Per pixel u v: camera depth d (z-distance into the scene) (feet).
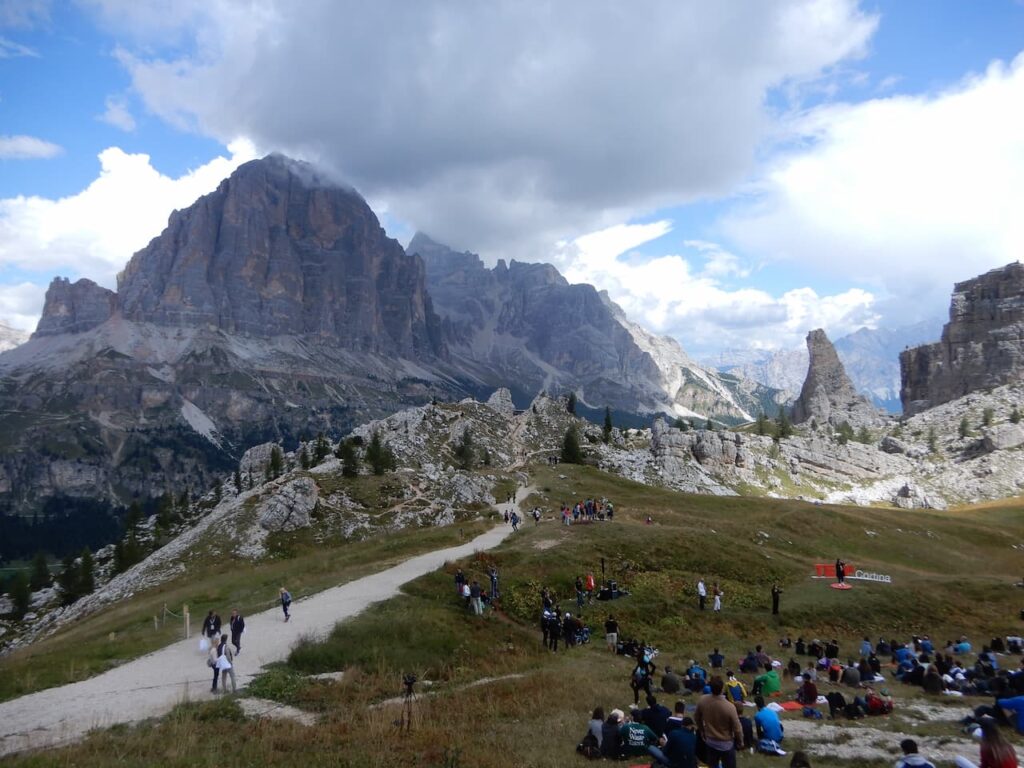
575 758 70.49
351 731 77.10
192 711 82.94
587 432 623.77
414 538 236.63
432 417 575.38
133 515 571.28
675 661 133.59
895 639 169.17
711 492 522.06
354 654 113.39
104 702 88.84
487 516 297.74
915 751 64.18
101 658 115.55
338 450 489.67
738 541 234.58
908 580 219.82
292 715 85.15
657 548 209.05
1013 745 77.77
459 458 490.08
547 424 623.36
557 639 136.87
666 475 532.32
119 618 183.32
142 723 79.10
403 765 66.39
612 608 163.63
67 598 436.35
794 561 232.73
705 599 176.24
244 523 340.59
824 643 157.48
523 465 492.13
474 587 148.77
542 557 190.19
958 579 225.15
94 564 517.96
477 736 78.02
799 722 92.94
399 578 171.32
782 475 613.11
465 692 100.01
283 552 309.01
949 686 114.52
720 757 55.88
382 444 472.03
